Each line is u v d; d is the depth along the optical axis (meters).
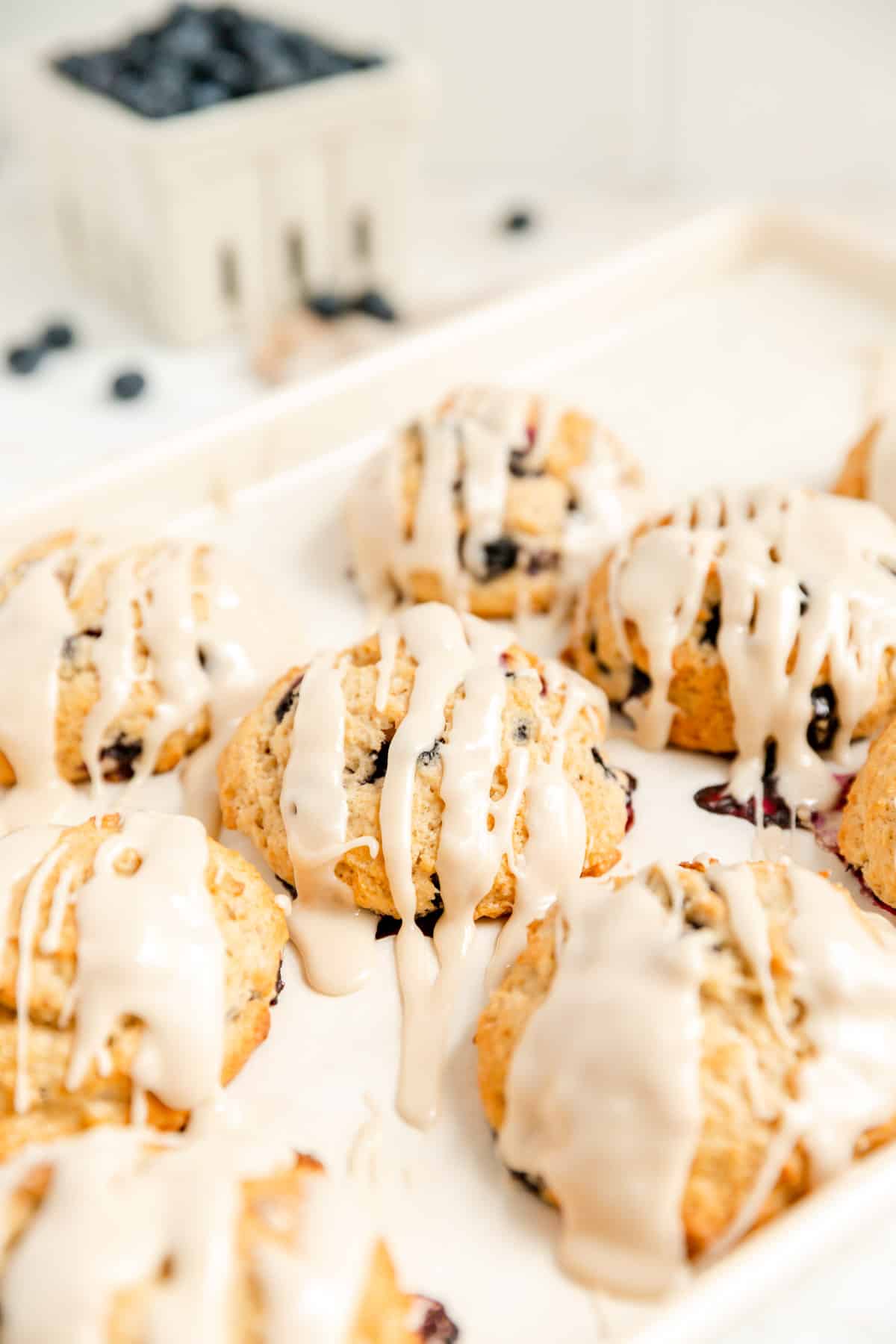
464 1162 0.46
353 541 0.59
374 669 0.51
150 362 0.76
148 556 0.55
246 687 0.54
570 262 0.84
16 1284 0.37
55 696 0.53
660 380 0.67
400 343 0.65
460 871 0.49
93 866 0.47
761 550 0.53
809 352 0.68
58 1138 0.46
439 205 0.90
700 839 0.52
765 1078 0.45
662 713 0.53
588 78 0.93
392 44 0.78
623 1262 0.44
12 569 0.55
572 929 0.47
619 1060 0.44
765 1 0.89
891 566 0.54
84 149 0.74
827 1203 0.42
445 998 0.49
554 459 0.58
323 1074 0.48
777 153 0.93
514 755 0.50
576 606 0.57
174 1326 0.37
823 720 0.52
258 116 0.72
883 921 0.48
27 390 0.74
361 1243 0.41
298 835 0.50
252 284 0.76
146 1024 0.46
